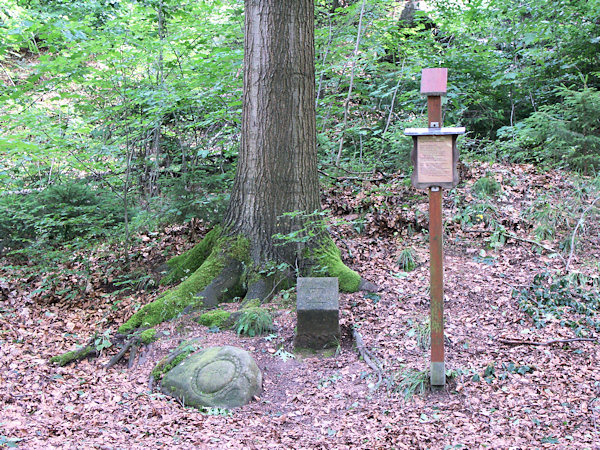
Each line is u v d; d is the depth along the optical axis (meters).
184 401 4.83
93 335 6.37
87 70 7.59
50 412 4.66
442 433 4.07
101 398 4.95
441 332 4.58
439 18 11.10
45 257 7.73
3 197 9.31
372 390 4.78
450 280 6.42
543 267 6.50
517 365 4.92
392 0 10.00
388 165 9.16
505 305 5.89
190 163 8.97
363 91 10.39
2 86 7.79
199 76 8.14
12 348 6.12
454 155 4.41
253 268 6.42
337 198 8.39
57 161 9.77
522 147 9.14
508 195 7.82
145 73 8.90
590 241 6.84
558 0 9.34
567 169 8.27
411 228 7.54
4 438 4.04
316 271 6.38
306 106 6.53
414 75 10.09
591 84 9.77
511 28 10.39
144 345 5.76
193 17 8.79
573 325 5.45
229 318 5.90
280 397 4.85
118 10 10.98
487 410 4.36
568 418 4.16
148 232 8.57
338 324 5.45
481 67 9.99
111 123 8.19
